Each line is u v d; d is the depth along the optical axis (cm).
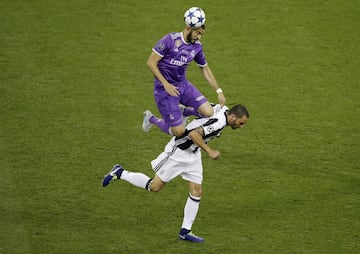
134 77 4738
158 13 5516
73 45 5091
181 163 3141
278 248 3131
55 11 5528
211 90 4597
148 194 3550
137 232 3241
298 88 4638
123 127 4169
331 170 3772
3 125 4116
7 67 4791
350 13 5531
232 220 3347
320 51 5072
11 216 3312
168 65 3444
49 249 3075
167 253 3091
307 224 3309
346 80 4734
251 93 4569
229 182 3659
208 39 5206
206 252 3105
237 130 4162
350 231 3256
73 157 3838
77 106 4369
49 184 3588
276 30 5322
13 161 3769
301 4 5653
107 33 5253
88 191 3547
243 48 5100
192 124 3100
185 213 3167
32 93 4494
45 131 4078
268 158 3888
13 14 5472
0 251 3033
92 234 3206
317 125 4222
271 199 3512
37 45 5075
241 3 5675
